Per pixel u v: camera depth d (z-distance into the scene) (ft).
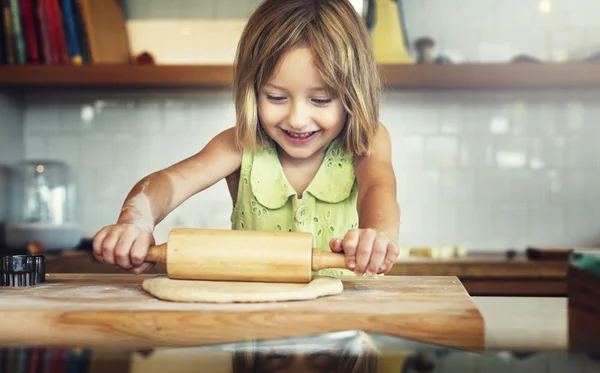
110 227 2.87
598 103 8.16
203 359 1.45
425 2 8.18
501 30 8.19
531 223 8.19
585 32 8.16
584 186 8.18
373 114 3.77
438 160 8.23
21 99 8.35
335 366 1.41
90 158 8.38
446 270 6.70
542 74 7.42
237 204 4.08
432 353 1.50
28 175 7.70
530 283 6.68
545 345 1.59
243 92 3.62
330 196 3.94
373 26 7.66
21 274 2.90
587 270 1.83
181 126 8.35
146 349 1.51
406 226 8.22
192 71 7.56
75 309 2.25
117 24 8.02
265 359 1.44
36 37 7.57
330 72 3.22
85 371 1.34
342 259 2.65
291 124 3.30
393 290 2.74
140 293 2.68
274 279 2.65
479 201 8.21
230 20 8.29
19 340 2.22
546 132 8.19
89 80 7.54
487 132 8.21
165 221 8.32
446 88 7.97
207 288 2.50
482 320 2.13
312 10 3.37
